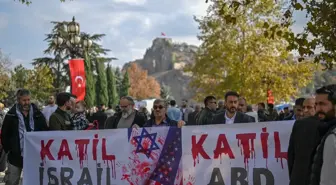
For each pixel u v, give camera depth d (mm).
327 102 4773
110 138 7504
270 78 31953
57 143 7824
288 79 31922
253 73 31875
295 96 33250
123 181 7391
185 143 7031
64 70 47969
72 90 16375
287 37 8781
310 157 4957
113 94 71875
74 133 7730
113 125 8805
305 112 6652
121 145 7422
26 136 8000
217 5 32219
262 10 30438
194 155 6977
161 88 129375
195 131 6984
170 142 7113
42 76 46969
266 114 16328
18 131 8125
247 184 6707
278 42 31438
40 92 46812
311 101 6609
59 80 48344
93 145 7582
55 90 47625
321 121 4867
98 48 49156
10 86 46938
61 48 26422
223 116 7754
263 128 6664
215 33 32688
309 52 8688
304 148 5242
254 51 31969
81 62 16500
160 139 7176
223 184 6820
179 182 7051
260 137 6672
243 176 6730
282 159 6562
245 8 29188
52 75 48125
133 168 7328
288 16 8852
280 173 6570
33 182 7965
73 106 8625
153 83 127750
